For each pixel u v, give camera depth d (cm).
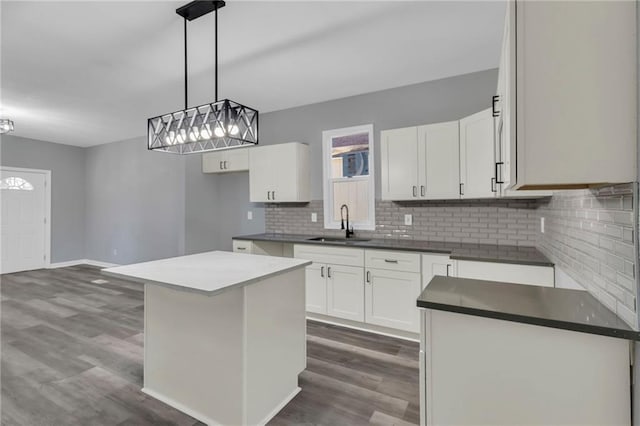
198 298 196
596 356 110
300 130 424
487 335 124
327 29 245
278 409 200
